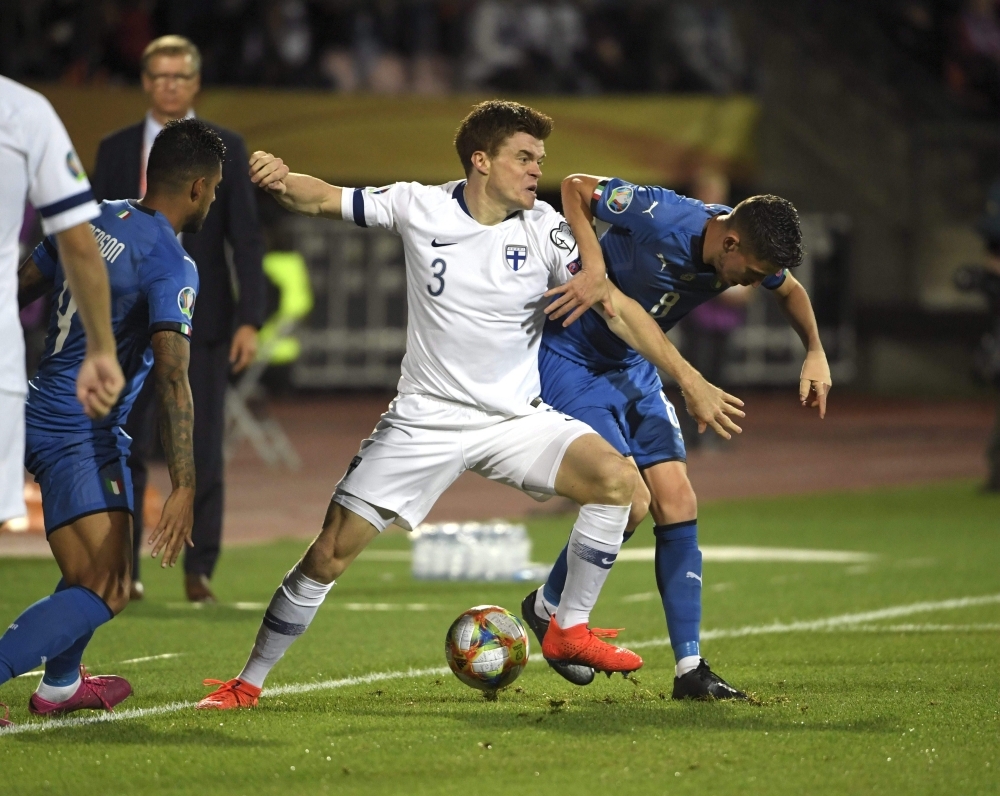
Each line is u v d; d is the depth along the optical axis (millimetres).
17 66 71438
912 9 90125
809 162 84750
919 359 88562
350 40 76125
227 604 26688
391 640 22859
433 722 16266
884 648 21984
